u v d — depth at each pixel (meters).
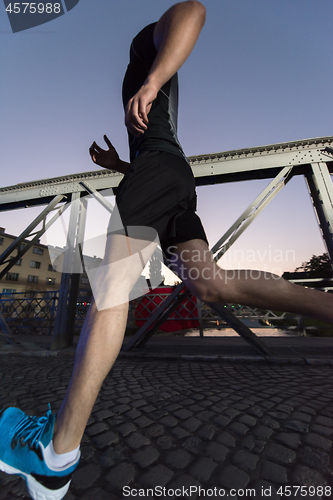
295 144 4.06
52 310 6.55
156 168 0.90
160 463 1.10
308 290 0.82
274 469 1.05
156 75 0.77
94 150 1.50
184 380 2.54
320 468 1.05
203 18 0.83
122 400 1.95
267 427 1.44
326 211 3.74
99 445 1.27
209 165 4.41
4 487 1.01
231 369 3.03
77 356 0.68
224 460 1.12
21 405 1.85
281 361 3.30
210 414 1.64
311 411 1.65
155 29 0.94
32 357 4.06
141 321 5.92
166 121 1.04
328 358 3.27
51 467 0.67
